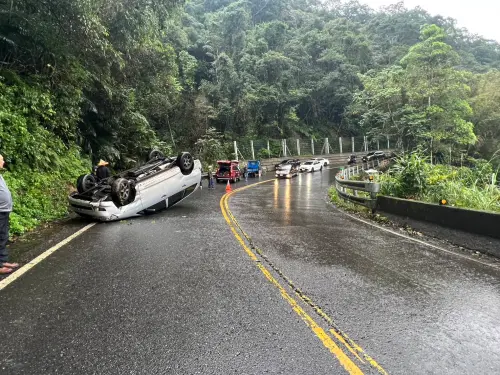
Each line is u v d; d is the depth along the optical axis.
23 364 2.84
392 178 11.02
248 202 14.48
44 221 9.27
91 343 3.18
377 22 88.12
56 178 12.09
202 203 13.98
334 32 65.50
